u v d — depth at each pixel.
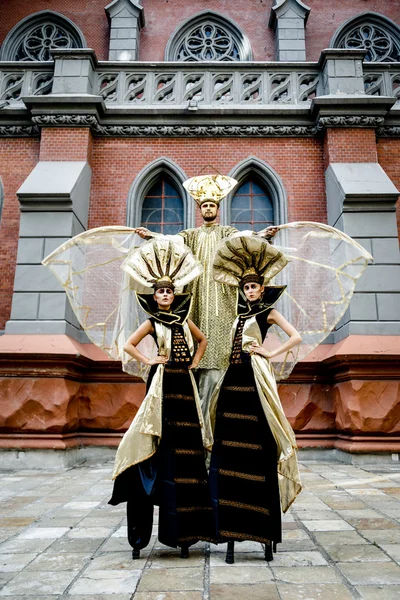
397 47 13.16
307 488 4.82
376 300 7.49
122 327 3.48
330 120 8.70
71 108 8.72
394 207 7.82
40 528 3.29
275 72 9.56
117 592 2.09
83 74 9.11
